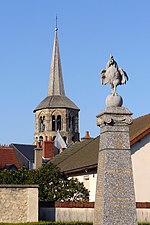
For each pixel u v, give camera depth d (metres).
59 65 154.00
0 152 102.56
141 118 48.78
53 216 36.09
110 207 21.27
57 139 134.25
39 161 71.38
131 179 21.62
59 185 41.28
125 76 22.39
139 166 40.84
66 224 33.28
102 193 21.47
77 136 145.12
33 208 35.38
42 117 144.50
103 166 21.70
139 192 40.41
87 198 41.31
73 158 54.62
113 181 21.50
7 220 35.06
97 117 22.66
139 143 41.19
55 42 155.62
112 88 22.44
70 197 40.34
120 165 21.69
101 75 22.61
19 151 114.62
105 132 21.95
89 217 36.09
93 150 50.22
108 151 21.75
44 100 147.12
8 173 42.28
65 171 49.25
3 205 35.22
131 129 46.44
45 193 40.41
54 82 151.38
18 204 35.38
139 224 32.94
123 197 21.42
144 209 36.03
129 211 21.34
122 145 21.86
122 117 21.97
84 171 46.00
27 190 35.56
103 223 21.12
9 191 35.41
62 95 149.62
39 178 41.25
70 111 144.50
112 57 22.61
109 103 22.14
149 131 41.16
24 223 32.59
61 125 143.12
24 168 43.28
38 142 125.31
